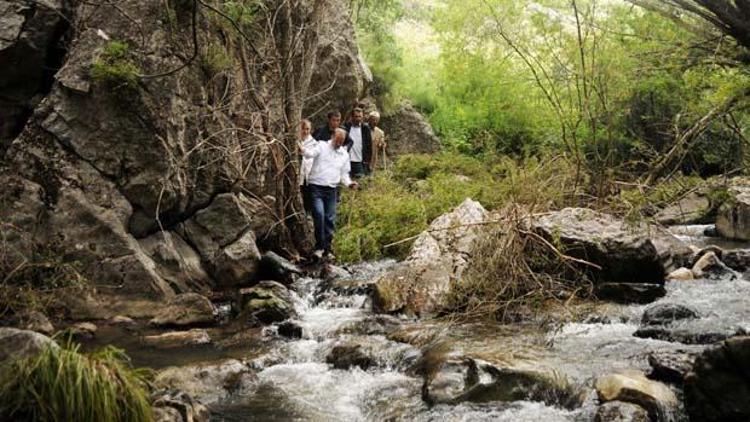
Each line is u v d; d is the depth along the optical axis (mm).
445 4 21969
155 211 8742
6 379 4348
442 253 8523
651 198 9648
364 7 17578
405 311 7883
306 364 6543
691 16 5137
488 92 17562
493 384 5578
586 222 8578
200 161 9203
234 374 6012
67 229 8242
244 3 10219
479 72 17891
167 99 8742
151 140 8625
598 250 8062
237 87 10188
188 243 9195
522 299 7652
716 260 8797
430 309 7820
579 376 5605
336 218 11445
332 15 13930
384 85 17250
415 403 5562
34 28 8719
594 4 10742
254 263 9273
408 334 6922
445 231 8883
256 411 5527
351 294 8594
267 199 10586
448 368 5812
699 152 11898
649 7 4879
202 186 9312
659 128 12680
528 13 14812
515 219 8250
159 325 7691
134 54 8625
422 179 14156
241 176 9711
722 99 8109
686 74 9609
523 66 17172
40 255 8109
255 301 7945
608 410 4906
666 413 4977
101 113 8461
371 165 12898
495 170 12172
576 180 10086
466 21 17812
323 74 13641
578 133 13328
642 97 12602
